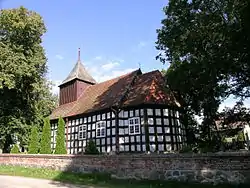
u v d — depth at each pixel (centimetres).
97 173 1845
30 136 3116
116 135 2542
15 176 2009
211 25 1723
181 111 2697
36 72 3134
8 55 2916
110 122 2648
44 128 2983
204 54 1756
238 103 2052
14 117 3116
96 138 2766
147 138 2362
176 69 1991
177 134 2533
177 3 1923
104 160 1831
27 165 2430
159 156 1575
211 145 2434
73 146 3088
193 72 1805
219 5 1744
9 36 3086
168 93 2641
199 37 1772
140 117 2458
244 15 1325
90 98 3269
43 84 3338
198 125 2820
